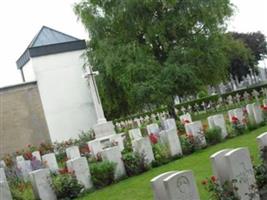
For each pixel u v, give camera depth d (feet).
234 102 107.96
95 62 96.73
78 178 40.70
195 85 93.09
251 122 57.00
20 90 105.70
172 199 21.74
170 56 95.25
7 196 36.65
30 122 105.29
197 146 50.01
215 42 97.19
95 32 97.96
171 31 96.12
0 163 67.67
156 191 22.74
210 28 95.50
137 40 97.35
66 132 108.37
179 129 62.08
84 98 110.93
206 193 27.78
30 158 61.26
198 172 36.35
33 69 108.27
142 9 95.66
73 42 112.37
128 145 59.98
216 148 48.32
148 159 45.37
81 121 110.01
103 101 106.32
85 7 98.37
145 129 73.41
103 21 97.60
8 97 104.06
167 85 91.40
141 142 45.37
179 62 95.04
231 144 48.37
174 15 94.84
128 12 95.04
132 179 41.93
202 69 96.12
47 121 107.04
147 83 90.99
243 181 24.12
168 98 92.68
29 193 40.14
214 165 24.20
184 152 49.14
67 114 109.09
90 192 40.65
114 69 93.81
